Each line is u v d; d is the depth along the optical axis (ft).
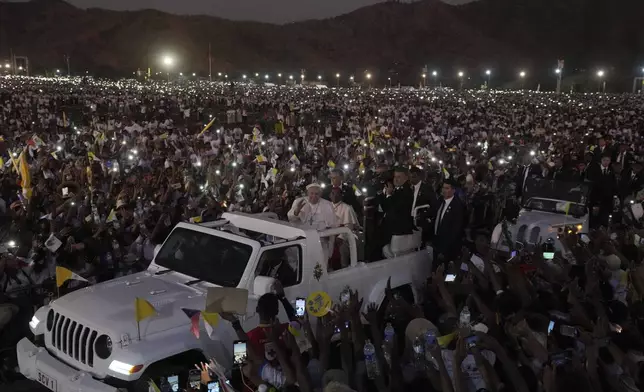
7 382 21.66
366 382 16.33
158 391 16.17
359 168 53.42
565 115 178.19
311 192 27.66
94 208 34.12
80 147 68.18
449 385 14.30
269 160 62.80
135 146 72.33
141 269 30.35
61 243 26.25
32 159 57.00
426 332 17.60
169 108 197.57
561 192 36.09
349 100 282.36
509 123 149.18
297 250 21.57
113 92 295.28
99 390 16.85
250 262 20.17
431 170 53.11
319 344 17.30
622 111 194.59
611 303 19.22
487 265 22.95
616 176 42.24
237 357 16.92
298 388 15.39
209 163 56.24
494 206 41.78
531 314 17.54
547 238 33.55
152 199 39.60
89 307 18.72
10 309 23.03
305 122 161.68
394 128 116.16
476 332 15.61
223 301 16.48
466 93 432.25
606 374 14.23
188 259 21.86
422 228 29.68
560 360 15.29
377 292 23.71
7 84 359.05
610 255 23.79
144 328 17.52
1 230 31.12
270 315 16.99
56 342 18.89
